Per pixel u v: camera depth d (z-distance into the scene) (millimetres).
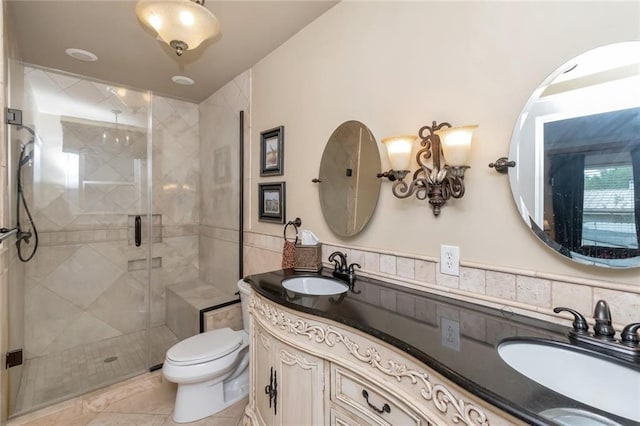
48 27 1871
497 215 1090
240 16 1789
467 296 1164
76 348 2582
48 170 2469
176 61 2332
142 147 2945
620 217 844
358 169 1597
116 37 1997
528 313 1012
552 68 965
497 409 600
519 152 1024
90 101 2666
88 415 1818
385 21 1458
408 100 1366
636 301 828
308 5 1704
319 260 1753
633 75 826
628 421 540
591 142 890
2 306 1530
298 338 1183
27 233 2219
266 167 2270
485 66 1117
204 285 3102
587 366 790
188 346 1850
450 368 700
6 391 1714
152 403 1937
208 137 3143
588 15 899
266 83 2266
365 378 947
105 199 2756
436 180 1198
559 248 945
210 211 3129
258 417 1491
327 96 1770
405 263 1376
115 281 2803
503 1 1073
